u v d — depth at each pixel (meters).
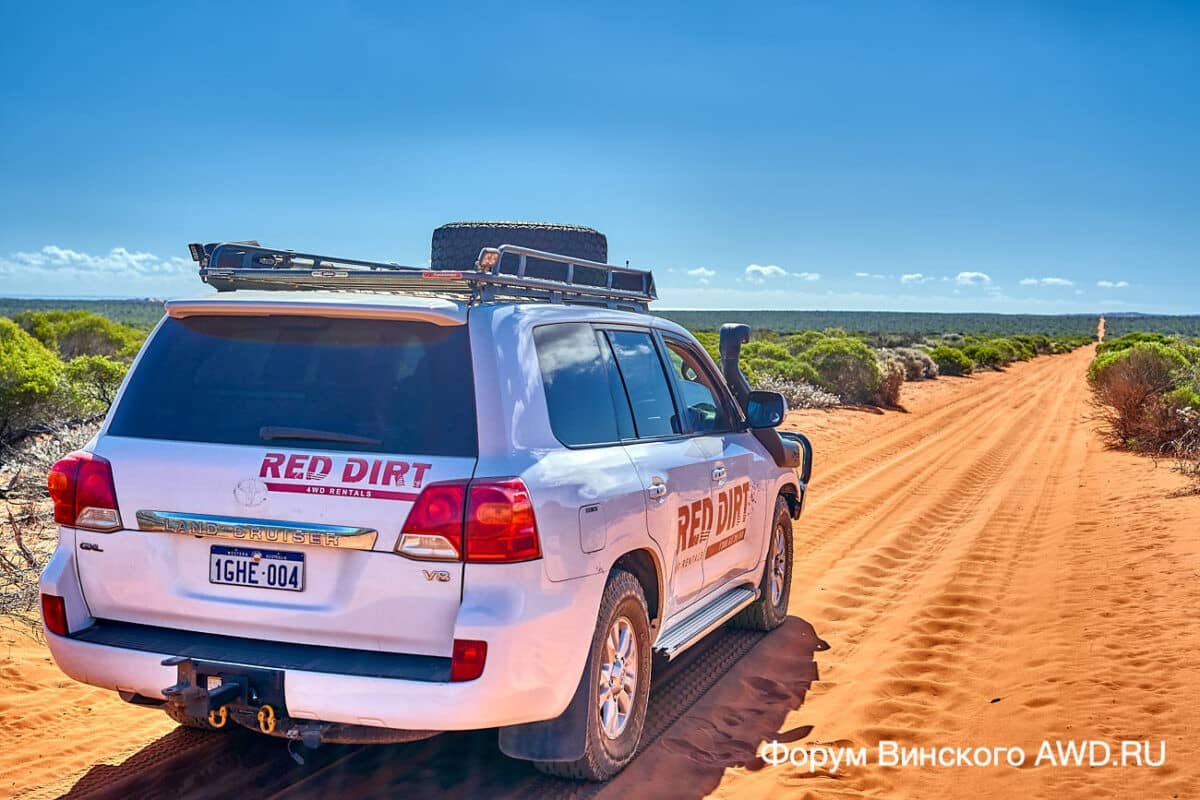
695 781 4.48
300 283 4.43
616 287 5.88
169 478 3.92
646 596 4.88
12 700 5.23
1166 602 6.96
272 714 3.66
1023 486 14.06
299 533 3.74
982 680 5.88
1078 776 4.46
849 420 24.58
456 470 3.72
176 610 3.93
